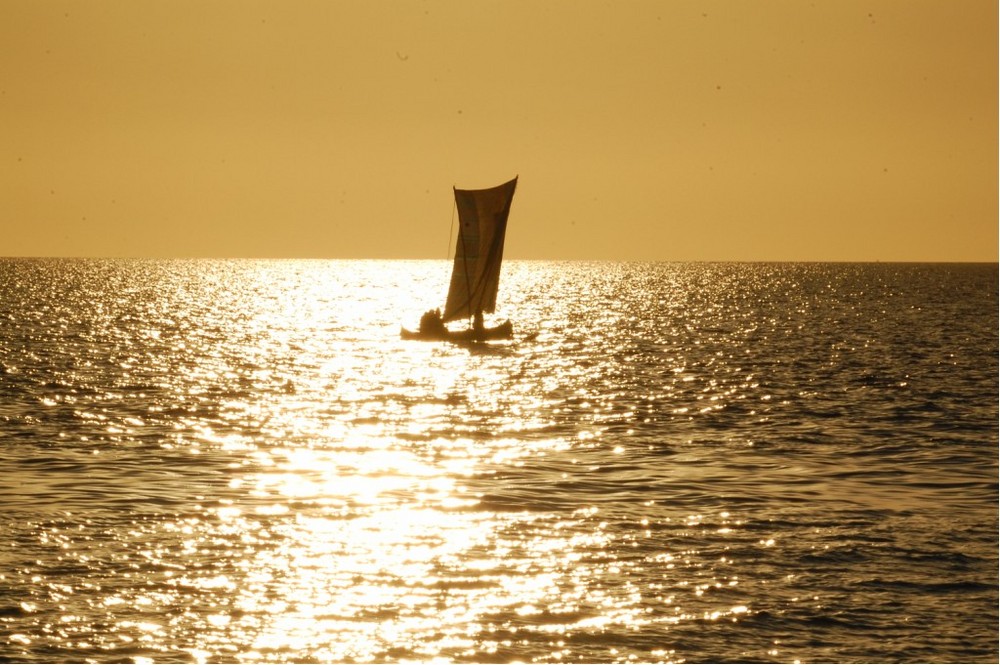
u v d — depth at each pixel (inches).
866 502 5551.2
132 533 4862.2
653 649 3705.7
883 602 4099.4
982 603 4094.5
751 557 4601.4
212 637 3752.5
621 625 3882.9
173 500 5482.3
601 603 4074.8
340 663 3592.5
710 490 5826.8
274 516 5191.9
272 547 4690.0
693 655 3666.3
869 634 3828.7
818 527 5054.1
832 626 3890.3
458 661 3609.7
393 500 5546.3
